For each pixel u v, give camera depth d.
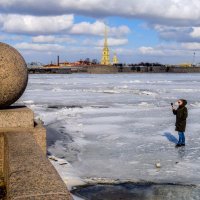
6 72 5.98
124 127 16.41
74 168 9.20
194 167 9.59
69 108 24.56
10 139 5.21
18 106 6.80
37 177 3.46
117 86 61.19
